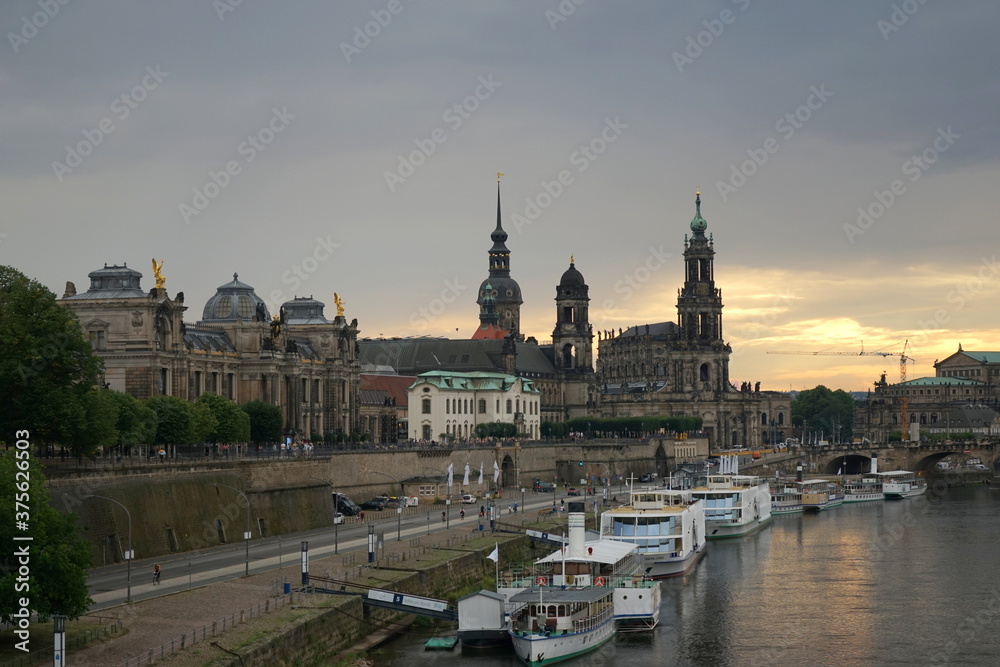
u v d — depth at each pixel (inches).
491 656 6250.0
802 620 7244.1
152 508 7701.8
